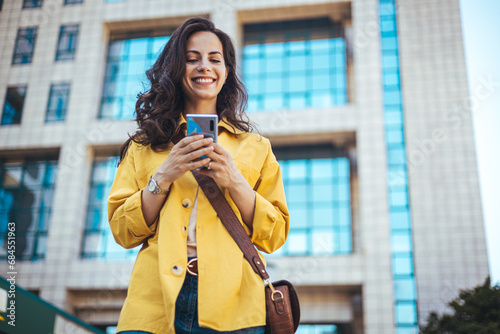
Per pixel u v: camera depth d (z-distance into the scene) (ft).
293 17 81.46
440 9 79.00
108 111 80.28
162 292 6.32
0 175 77.87
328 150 75.66
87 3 84.38
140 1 83.15
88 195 76.02
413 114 74.23
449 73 75.82
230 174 6.75
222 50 8.18
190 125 6.72
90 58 81.25
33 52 82.53
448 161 71.67
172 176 6.65
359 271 67.82
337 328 69.77
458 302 31.65
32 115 79.00
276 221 7.17
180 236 6.63
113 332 71.41
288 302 6.97
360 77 76.28
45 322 31.86
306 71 79.30
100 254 73.36
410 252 69.36
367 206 70.49
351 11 80.43
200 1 81.30
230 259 6.61
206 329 6.40
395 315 66.33
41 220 75.00
